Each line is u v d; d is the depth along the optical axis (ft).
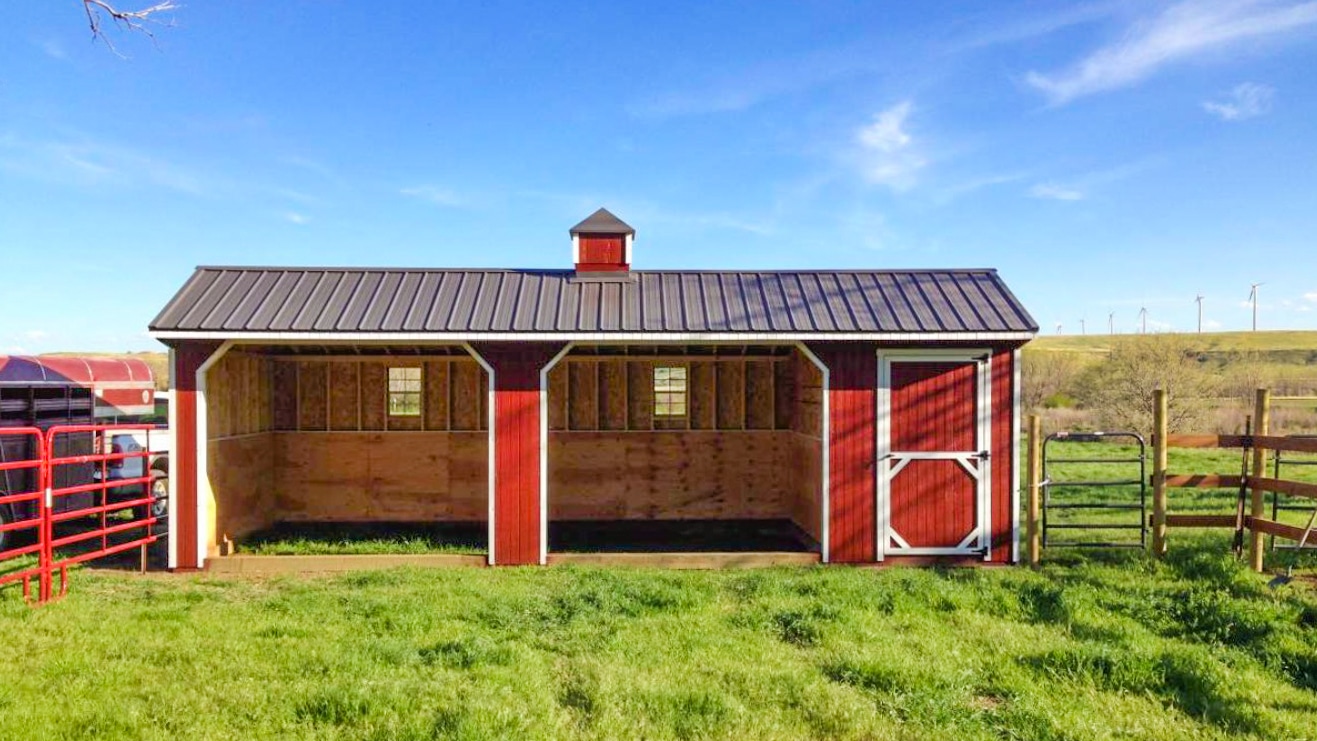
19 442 31.81
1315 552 30.19
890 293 32.37
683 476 41.47
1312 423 79.25
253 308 29.73
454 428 40.65
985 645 19.85
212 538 31.35
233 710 15.57
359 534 36.88
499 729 14.38
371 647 19.07
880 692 16.58
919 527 30.58
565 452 41.27
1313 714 15.75
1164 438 29.04
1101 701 16.31
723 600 24.23
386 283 32.45
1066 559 30.01
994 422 30.55
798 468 38.40
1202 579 26.02
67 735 14.48
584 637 20.33
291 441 39.88
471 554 30.66
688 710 15.57
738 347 40.09
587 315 30.40
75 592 25.49
